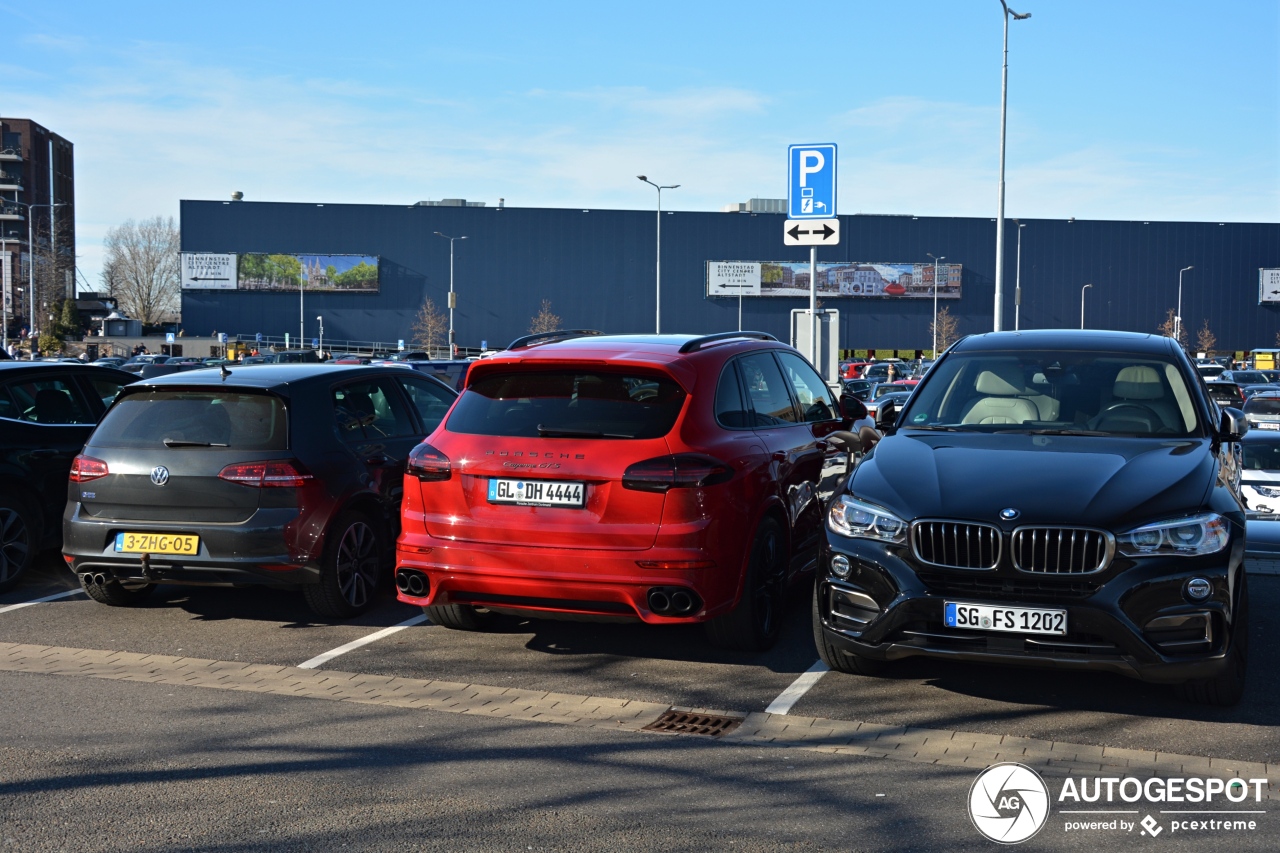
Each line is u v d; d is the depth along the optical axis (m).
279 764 4.45
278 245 99.06
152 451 6.61
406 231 99.44
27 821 3.88
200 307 98.75
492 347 99.88
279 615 7.07
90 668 5.89
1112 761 4.50
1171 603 4.70
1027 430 5.95
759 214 100.50
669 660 6.03
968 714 5.09
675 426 5.59
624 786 4.21
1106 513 4.78
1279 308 102.81
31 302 86.25
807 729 4.90
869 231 100.69
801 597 7.62
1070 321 101.81
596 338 6.65
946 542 4.90
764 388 6.66
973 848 3.68
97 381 8.67
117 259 123.25
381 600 7.47
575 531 5.51
